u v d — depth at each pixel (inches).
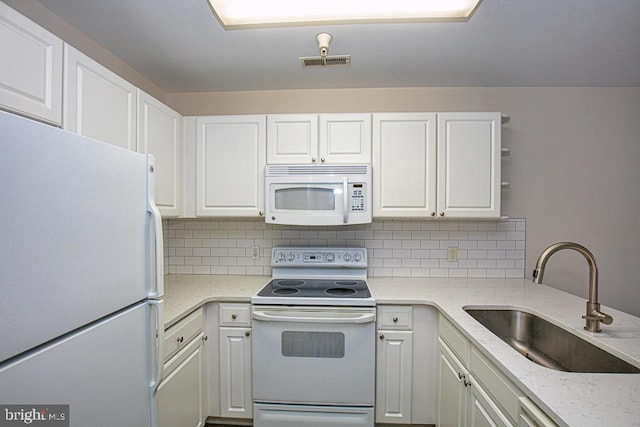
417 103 86.5
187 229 90.7
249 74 78.2
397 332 67.8
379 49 65.7
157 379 41.1
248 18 53.5
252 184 78.0
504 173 85.6
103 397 32.9
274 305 67.3
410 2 49.1
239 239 90.0
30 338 25.2
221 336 69.7
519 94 85.4
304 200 75.2
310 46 64.9
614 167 84.4
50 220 27.0
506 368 37.1
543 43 63.2
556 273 86.0
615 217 84.5
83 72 46.1
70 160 29.0
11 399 24.1
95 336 32.0
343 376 65.7
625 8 51.9
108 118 51.5
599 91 84.6
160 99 86.7
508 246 86.1
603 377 34.6
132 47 65.2
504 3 51.0
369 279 85.7
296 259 84.0
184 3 51.4
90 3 51.3
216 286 77.8
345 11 51.3
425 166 75.6
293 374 66.5
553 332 54.9
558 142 85.0
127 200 37.0
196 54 68.2
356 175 74.0
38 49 38.8
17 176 24.2
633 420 27.0
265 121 77.5
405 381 68.0
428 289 75.0
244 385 69.6
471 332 48.3
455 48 65.3
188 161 78.7
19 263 24.4
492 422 42.6
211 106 89.5
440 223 87.4
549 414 29.0
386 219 84.5
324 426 66.4
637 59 69.7
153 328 40.9
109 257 33.9
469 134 74.9
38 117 38.8
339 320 64.5
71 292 29.0
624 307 84.1
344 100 87.7
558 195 85.3
